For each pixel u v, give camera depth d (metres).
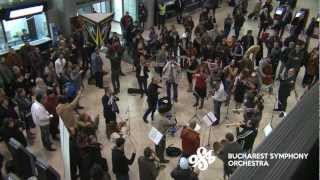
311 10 17.58
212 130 8.58
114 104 8.09
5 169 6.92
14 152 5.92
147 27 15.52
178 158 7.60
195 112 9.37
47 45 12.15
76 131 6.99
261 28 14.04
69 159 5.95
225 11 18.05
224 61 10.52
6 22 10.98
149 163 5.71
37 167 5.17
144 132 8.53
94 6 13.96
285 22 14.10
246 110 7.58
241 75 9.03
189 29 13.38
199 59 11.01
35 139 8.34
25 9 11.17
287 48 10.32
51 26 12.16
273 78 10.44
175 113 9.30
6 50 11.14
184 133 6.52
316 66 9.78
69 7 12.33
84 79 11.24
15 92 8.79
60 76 9.33
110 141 8.14
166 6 16.23
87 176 6.36
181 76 11.27
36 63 10.12
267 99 9.88
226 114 9.24
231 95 9.61
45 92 8.26
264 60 9.84
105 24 11.96
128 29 12.78
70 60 10.38
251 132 6.46
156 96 8.48
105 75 11.55
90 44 11.17
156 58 10.74
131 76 11.44
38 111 7.42
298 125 1.39
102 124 8.90
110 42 11.38
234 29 14.38
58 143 8.15
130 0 14.66
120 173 6.00
